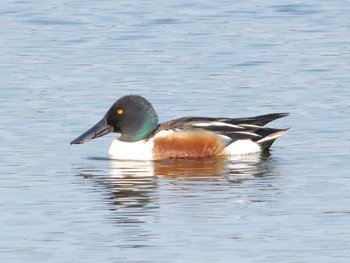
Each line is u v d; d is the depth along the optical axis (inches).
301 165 676.7
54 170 675.4
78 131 760.3
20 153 711.7
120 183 644.1
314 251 527.8
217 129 714.2
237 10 1130.7
